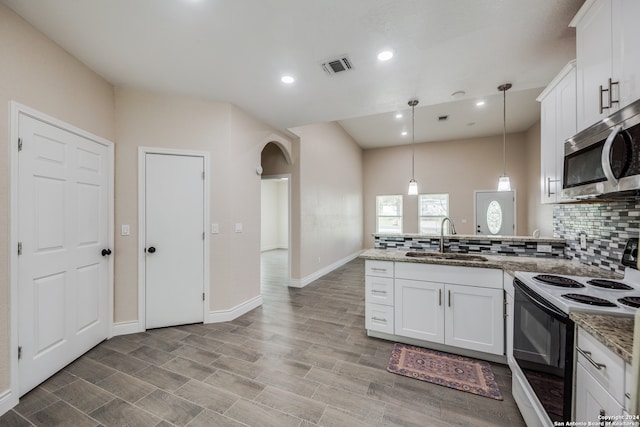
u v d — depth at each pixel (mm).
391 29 1871
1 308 1638
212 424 1555
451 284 2301
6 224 1666
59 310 2051
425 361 2219
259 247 3611
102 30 1876
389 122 5758
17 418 1586
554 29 1857
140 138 2738
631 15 1198
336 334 2727
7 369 1656
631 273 1578
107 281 2561
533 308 1502
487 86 2686
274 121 3678
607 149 1206
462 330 2268
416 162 7379
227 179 3068
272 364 2176
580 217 2240
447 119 5520
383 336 2625
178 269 2883
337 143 6016
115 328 2648
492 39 1970
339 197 6180
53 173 1994
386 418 1604
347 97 2936
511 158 6406
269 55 2176
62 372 2039
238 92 2814
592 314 1147
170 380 1959
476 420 1591
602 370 968
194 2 1625
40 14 1722
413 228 7367
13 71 1712
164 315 2848
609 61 1350
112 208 2588
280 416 1617
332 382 1945
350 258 6938
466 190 6859
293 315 3238
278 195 9828
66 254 2111
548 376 1316
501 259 2434
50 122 1963
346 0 1614
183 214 2895
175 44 2033
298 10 1692
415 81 2584
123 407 1685
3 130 1653
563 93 1865
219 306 3025
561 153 1890
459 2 1633
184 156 2900
